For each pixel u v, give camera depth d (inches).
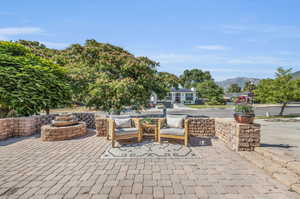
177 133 195.9
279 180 109.4
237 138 166.4
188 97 1557.6
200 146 190.9
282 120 459.2
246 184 105.4
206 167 132.0
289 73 510.3
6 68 245.8
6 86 244.1
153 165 135.8
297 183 101.0
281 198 90.6
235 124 171.8
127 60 322.7
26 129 238.5
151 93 367.6
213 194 94.1
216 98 1339.8
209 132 248.1
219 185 104.2
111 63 332.2
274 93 510.3
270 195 93.4
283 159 130.0
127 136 198.4
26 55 295.9
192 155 160.1
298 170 113.0
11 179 110.3
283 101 511.2
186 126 192.5
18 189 98.2
